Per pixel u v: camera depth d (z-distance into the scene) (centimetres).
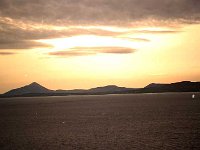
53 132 6894
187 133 6147
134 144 5212
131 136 6009
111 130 6950
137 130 6806
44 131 7100
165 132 6369
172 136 5838
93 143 5428
